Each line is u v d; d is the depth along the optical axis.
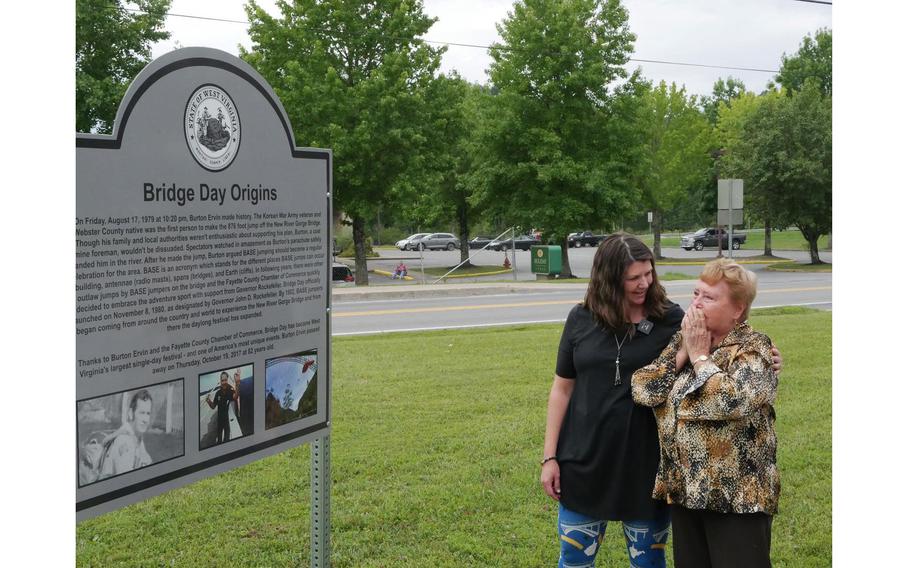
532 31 31.66
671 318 3.27
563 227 32.00
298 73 28.09
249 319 3.41
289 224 3.59
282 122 3.52
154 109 2.93
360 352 10.98
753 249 54.09
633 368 3.21
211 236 3.19
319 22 28.98
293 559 4.37
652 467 3.25
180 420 3.13
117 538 4.62
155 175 2.96
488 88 39.25
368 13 29.28
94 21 25.23
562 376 3.45
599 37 32.06
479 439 6.45
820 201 37.56
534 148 32.00
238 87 3.29
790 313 16.58
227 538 4.62
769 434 3.01
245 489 5.39
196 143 3.11
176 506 5.09
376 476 5.62
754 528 2.96
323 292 3.84
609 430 3.23
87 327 2.77
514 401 7.79
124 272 2.87
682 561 3.12
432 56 30.02
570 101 31.67
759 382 2.91
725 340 3.05
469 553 4.41
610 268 3.20
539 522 4.79
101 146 2.78
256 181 3.40
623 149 32.25
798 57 62.50
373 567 4.23
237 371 3.37
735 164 39.16
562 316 17.09
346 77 29.44
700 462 2.97
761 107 39.41
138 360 2.95
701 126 47.31
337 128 27.75
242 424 3.42
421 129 29.38
